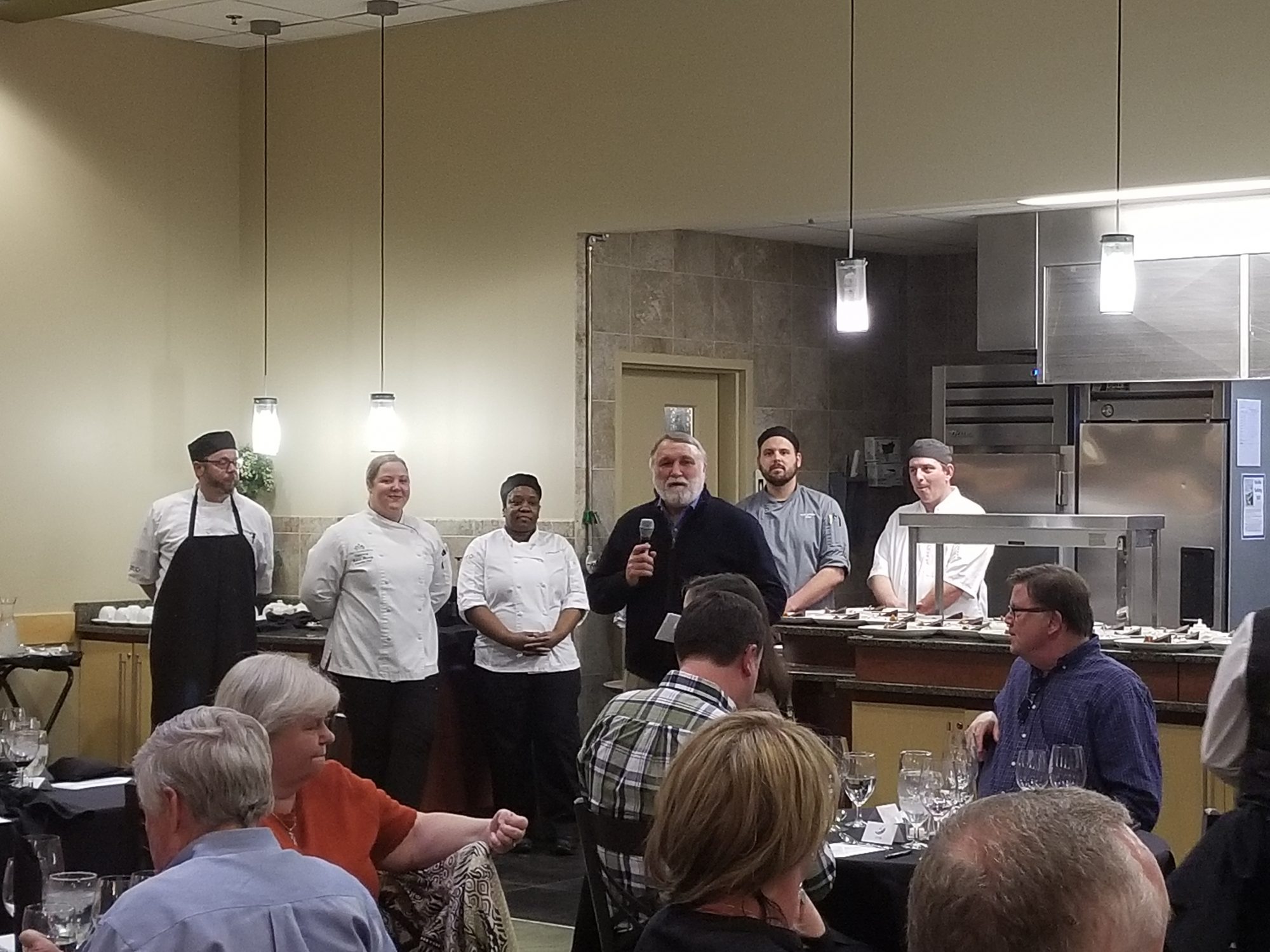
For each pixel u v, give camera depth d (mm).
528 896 6207
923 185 6781
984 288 7500
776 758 2225
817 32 7004
